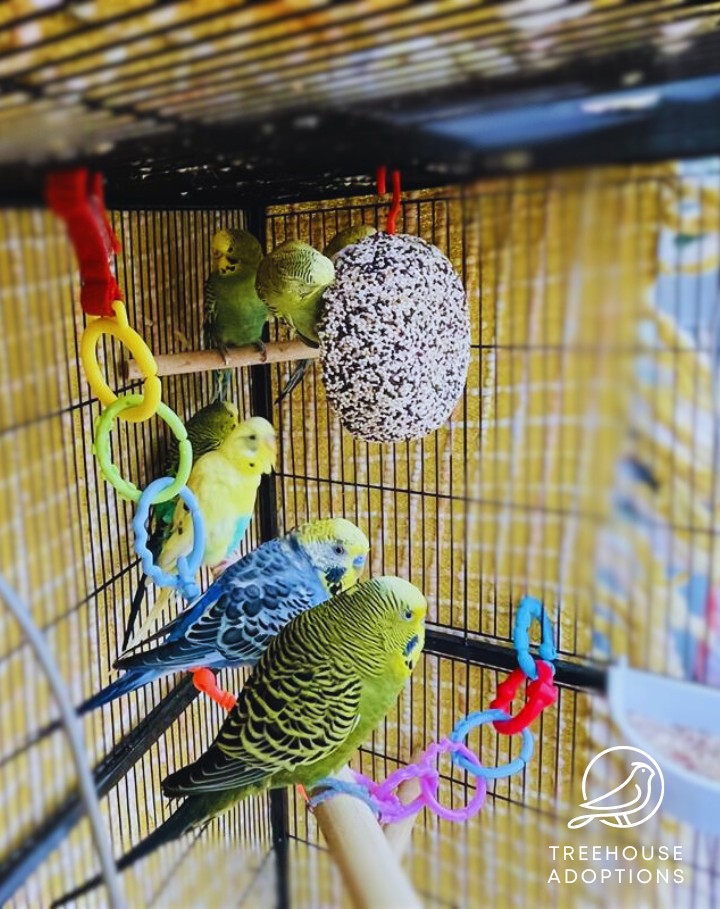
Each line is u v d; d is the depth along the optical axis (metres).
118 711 1.01
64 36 0.30
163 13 0.29
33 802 0.46
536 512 0.30
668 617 0.33
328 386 0.83
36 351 0.54
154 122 0.39
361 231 0.95
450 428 1.17
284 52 0.33
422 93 0.35
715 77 0.40
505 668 1.16
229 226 1.22
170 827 0.65
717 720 0.39
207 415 1.06
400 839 0.55
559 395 0.28
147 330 1.07
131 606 1.01
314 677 0.70
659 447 0.28
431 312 0.80
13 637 0.47
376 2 0.30
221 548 0.97
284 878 0.45
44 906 0.45
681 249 0.27
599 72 0.39
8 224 0.41
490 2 0.31
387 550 1.28
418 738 1.30
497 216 0.30
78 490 0.89
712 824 0.41
